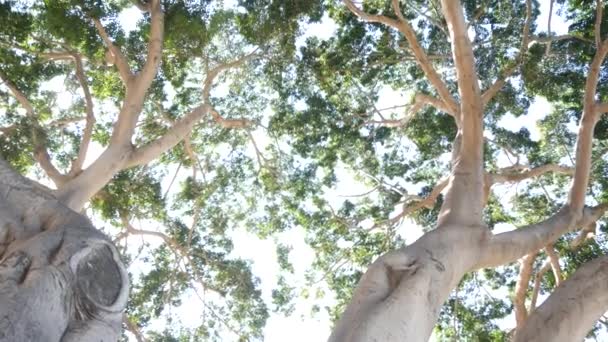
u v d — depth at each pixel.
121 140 11.85
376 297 7.63
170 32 14.03
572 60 16.33
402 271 7.97
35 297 5.65
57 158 16.95
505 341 17.19
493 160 18.36
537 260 16.97
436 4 17.23
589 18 16.09
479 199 9.79
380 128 18.34
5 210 7.16
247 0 15.41
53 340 5.60
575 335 8.74
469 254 8.98
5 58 14.21
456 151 12.40
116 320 6.19
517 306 13.96
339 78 18.00
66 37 13.57
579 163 11.70
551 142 18.25
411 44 14.15
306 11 15.45
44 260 6.06
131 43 15.08
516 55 16.12
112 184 15.98
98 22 13.37
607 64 16.23
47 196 7.42
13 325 5.34
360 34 17.39
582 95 16.70
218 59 17.33
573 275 9.44
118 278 6.44
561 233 10.73
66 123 16.22
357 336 7.09
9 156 13.28
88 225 7.07
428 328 7.66
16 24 13.75
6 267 5.96
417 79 18.52
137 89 12.32
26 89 14.75
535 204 18.34
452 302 17.91
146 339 16.53
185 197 17.95
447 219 9.48
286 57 17.06
